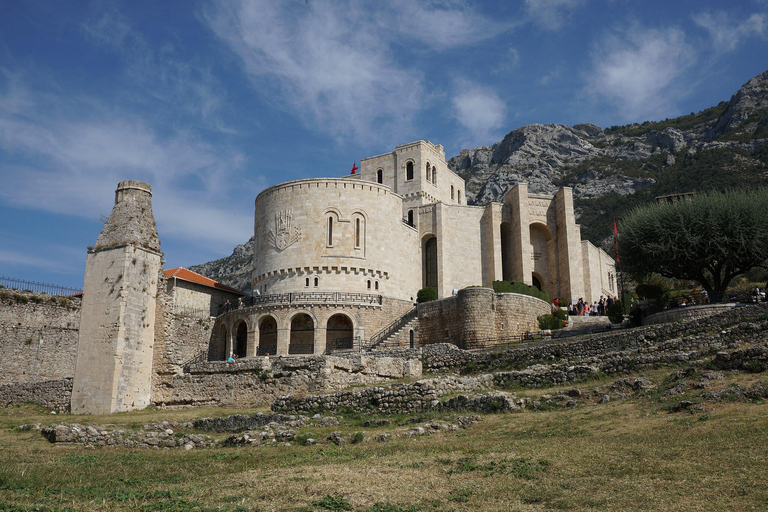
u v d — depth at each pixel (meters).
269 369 36.94
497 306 52.53
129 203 40.53
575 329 50.56
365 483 16.30
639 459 16.89
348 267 63.25
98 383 37.03
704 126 196.25
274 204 66.12
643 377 26.89
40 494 16.34
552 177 183.75
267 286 64.69
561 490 14.84
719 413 20.56
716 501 13.24
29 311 48.56
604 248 129.62
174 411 36.41
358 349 56.84
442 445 21.08
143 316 39.06
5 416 37.66
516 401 26.73
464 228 74.94
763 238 44.66
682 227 46.31
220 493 15.91
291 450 22.48
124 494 16.02
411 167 82.44
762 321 29.06
